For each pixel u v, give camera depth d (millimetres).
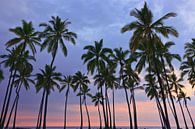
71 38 46406
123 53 54938
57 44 45281
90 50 52406
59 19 45719
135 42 35094
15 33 46281
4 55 49719
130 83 60625
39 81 55562
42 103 51562
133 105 58906
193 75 58906
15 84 57656
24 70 55500
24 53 51562
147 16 34344
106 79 56094
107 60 52094
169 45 44875
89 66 51938
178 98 72188
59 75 57062
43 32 45031
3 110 45719
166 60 45125
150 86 62688
